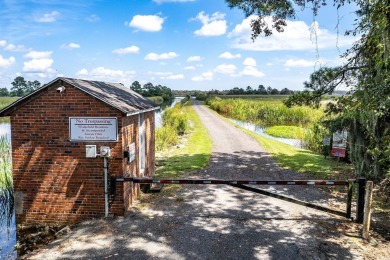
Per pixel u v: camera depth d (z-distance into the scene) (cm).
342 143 1471
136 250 655
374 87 933
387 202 957
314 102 1273
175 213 862
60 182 832
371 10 796
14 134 828
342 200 984
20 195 841
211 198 995
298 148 2017
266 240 703
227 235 728
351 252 650
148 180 816
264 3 1223
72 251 653
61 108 812
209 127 3006
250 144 2064
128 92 1172
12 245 744
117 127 809
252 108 4428
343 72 1169
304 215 855
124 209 841
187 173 1307
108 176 821
